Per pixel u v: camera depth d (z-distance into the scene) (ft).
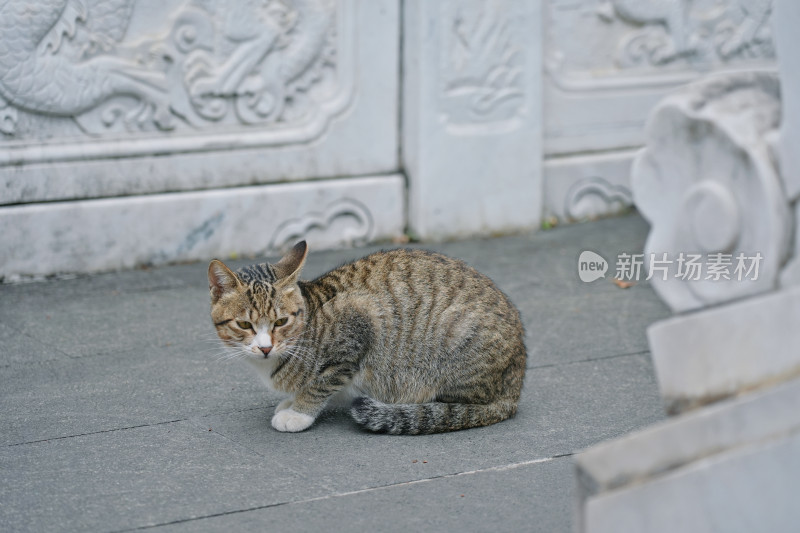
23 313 23.22
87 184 25.93
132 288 25.22
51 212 25.44
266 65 27.66
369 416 16.67
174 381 19.26
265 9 27.35
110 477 14.98
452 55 28.84
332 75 28.66
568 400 18.35
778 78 10.50
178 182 27.02
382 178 29.53
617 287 25.75
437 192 29.53
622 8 31.60
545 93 31.09
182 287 25.36
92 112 25.89
